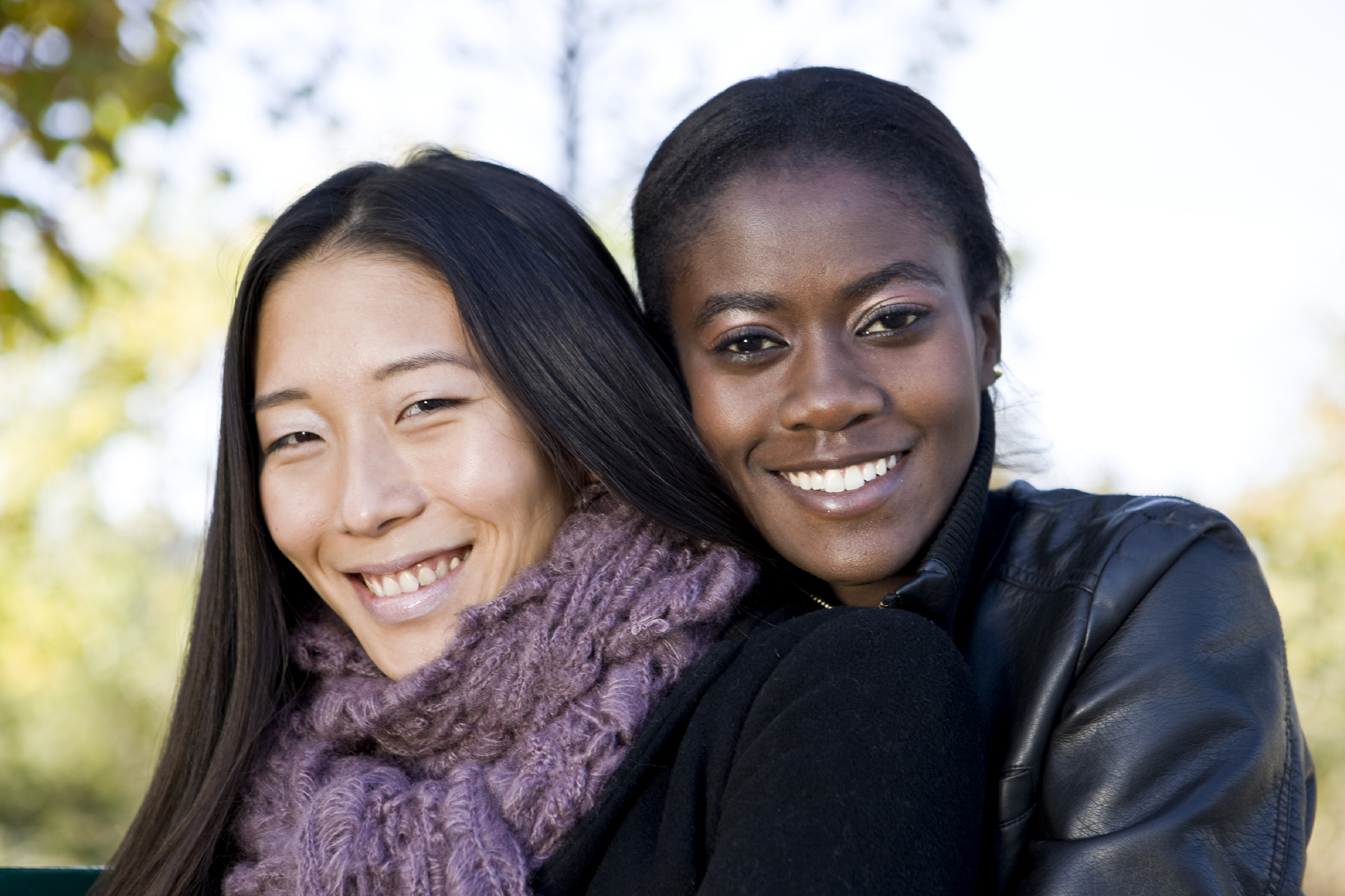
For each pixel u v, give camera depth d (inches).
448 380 58.5
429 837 51.9
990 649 58.6
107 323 331.9
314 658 65.7
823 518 58.3
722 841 44.8
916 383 57.3
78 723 364.5
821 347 57.2
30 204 175.9
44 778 359.3
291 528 61.5
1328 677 254.7
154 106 172.2
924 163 60.1
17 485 344.8
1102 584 56.4
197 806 63.1
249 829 62.1
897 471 58.4
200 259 339.3
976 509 59.5
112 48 167.2
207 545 68.6
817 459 57.7
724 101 61.7
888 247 57.1
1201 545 57.7
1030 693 55.2
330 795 54.4
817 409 56.2
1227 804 49.6
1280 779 52.3
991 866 52.4
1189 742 51.3
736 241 58.0
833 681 47.8
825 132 58.4
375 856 52.1
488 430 58.9
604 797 52.3
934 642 49.5
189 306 339.9
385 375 58.5
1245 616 55.6
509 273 60.3
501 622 57.2
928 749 45.3
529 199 64.7
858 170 57.7
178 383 350.3
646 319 66.9
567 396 59.4
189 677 67.8
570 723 54.1
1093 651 55.2
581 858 51.3
